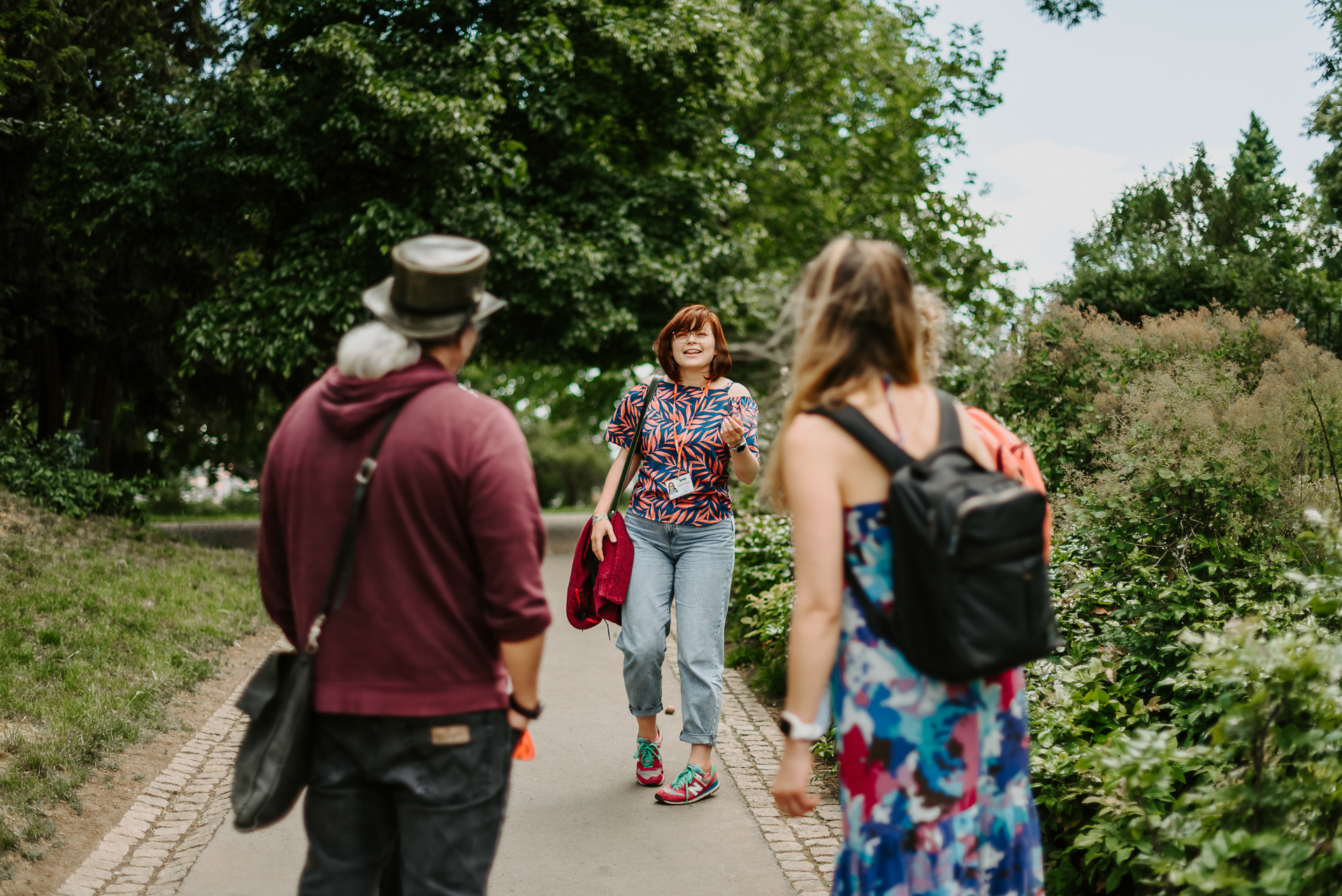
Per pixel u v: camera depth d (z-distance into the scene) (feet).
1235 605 11.35
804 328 5.88
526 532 5.74
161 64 43.60
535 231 40.60
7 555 22.57
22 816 10.75
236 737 14.78
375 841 5.99
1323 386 17.12
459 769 5.82
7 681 14.90
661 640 12.19
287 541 6.06
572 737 14.99
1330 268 33.86
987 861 5.62
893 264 5.79
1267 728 6.89
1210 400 16.62
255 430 69.46
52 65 34.24
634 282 42.65
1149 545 13.05
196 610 21.97
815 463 5.49
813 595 5.39
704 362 12.07
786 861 10.61
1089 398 21.63
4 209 38.58
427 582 5.75
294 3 39.01
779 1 60.08
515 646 5.76
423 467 5.68
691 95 46.98
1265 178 39.17
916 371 5.83
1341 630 9.16
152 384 54.34
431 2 39.65
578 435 96.43
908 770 5.46
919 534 5.17
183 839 11.15
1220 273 33.55
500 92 38.96
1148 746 6.93
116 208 36.86
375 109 36.76
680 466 12.02
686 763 13.96
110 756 13.09
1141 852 7.43
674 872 10.33
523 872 10.33
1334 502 13.61
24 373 50.80
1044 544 5.41
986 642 5.10
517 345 47.93
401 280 5.96
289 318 36.94
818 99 63.21
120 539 29.40
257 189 38.45
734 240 48.14
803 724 5.42
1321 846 6.43
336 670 5.84
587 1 42.04
